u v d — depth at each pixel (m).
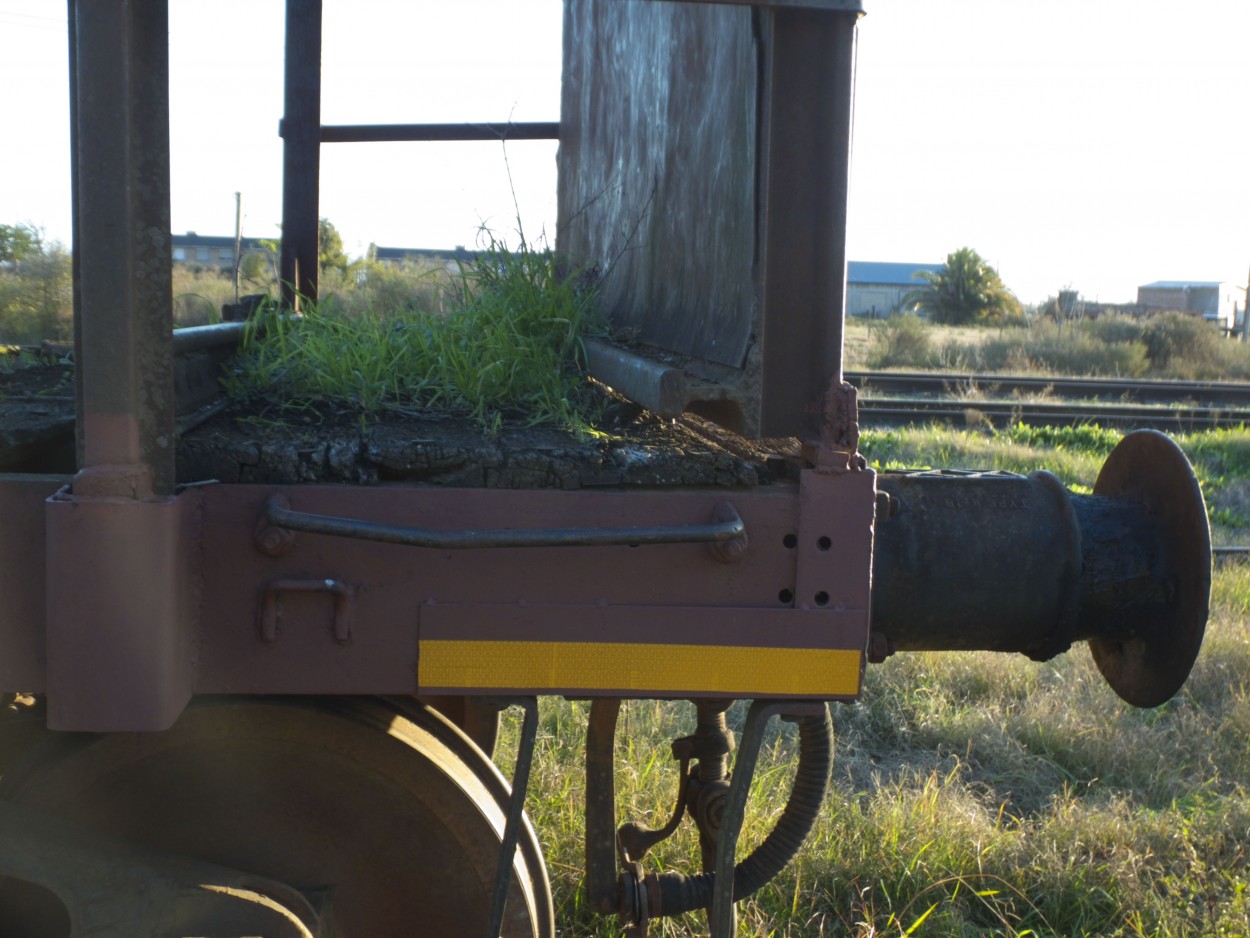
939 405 12.41
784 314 1.85
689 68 2.73
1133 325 24.98
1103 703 5.14
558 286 3.17
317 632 1.76
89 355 1.57
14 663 1.66
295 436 1.94
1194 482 2.29
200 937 1.79
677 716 4.73
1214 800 4.36
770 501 1.82
